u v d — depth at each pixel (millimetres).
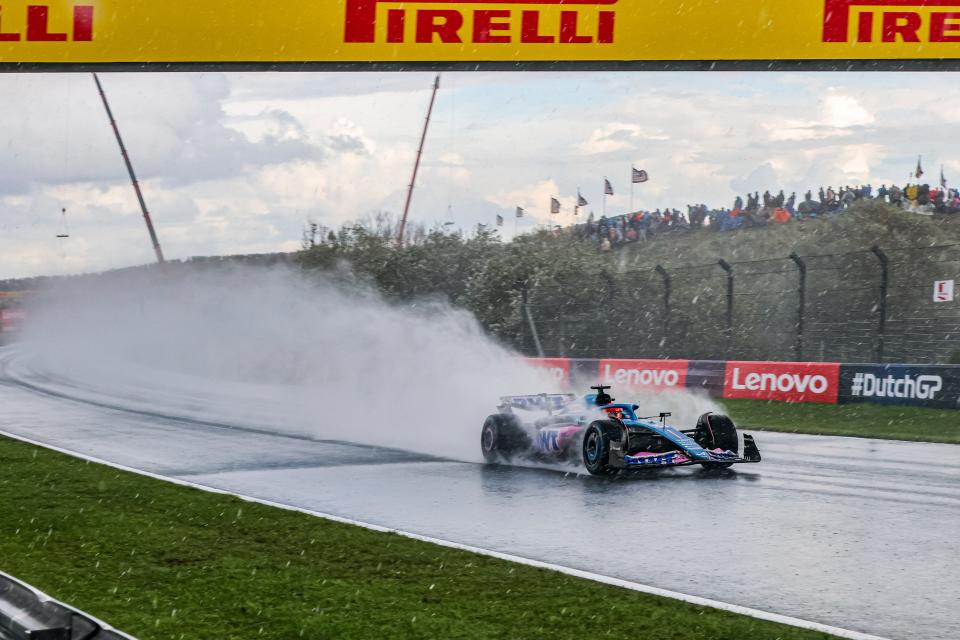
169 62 18484
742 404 32406
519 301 50469
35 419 30469
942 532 12188
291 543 12109
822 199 70125
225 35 18391
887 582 9922
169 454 21891
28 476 18078
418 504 14930
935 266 53219
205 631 8547
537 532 12688
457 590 9828
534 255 52812
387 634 8430
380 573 10547
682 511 13781
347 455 21203
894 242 59281
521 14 18234
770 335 49438
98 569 10859
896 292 51000
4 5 18375
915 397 28422
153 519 13781
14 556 11531
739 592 9672
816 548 11430
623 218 67625
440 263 59625
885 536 11992
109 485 16891
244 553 11594
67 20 18359
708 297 51094
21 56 18438
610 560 11086
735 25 18047
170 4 18391
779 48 18016
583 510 14055
